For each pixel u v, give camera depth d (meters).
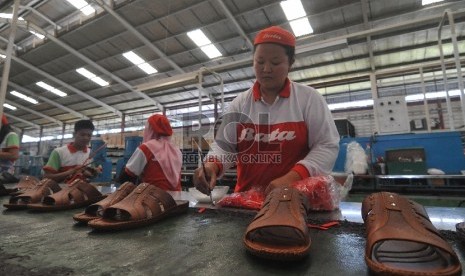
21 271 0.34
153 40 7.04
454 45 2.38
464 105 2.33
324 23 5.87
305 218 0.43
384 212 0.39
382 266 0.30
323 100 0.93
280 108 0.96
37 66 8.80
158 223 0.61
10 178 1.72
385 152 2.75
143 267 0.35
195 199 0.96
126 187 0.68
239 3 5.62
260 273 0.33
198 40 6.86
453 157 2.51
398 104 3.16
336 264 0.35
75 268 0.35
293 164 0.95
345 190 1.25
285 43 0.86
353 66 7.26
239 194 0.83
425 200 2.54
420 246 0.35
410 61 6.90
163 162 1.59
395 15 5.44
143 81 9.02
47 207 0.74
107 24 6.61
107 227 0.53
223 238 0.49
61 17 6.90
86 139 2.23
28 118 13.80
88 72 8.91
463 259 0.35
